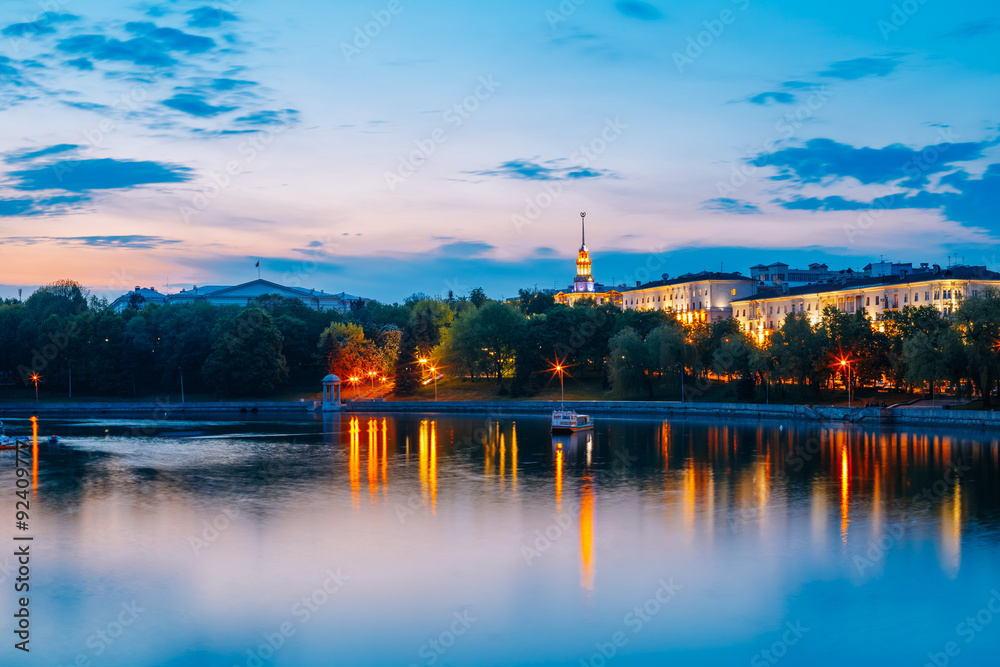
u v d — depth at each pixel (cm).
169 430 15688
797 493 8475
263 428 16100
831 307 17250
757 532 6819
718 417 16775
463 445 12925
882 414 14762
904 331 16338
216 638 4709
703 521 7225
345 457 11531
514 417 18400
